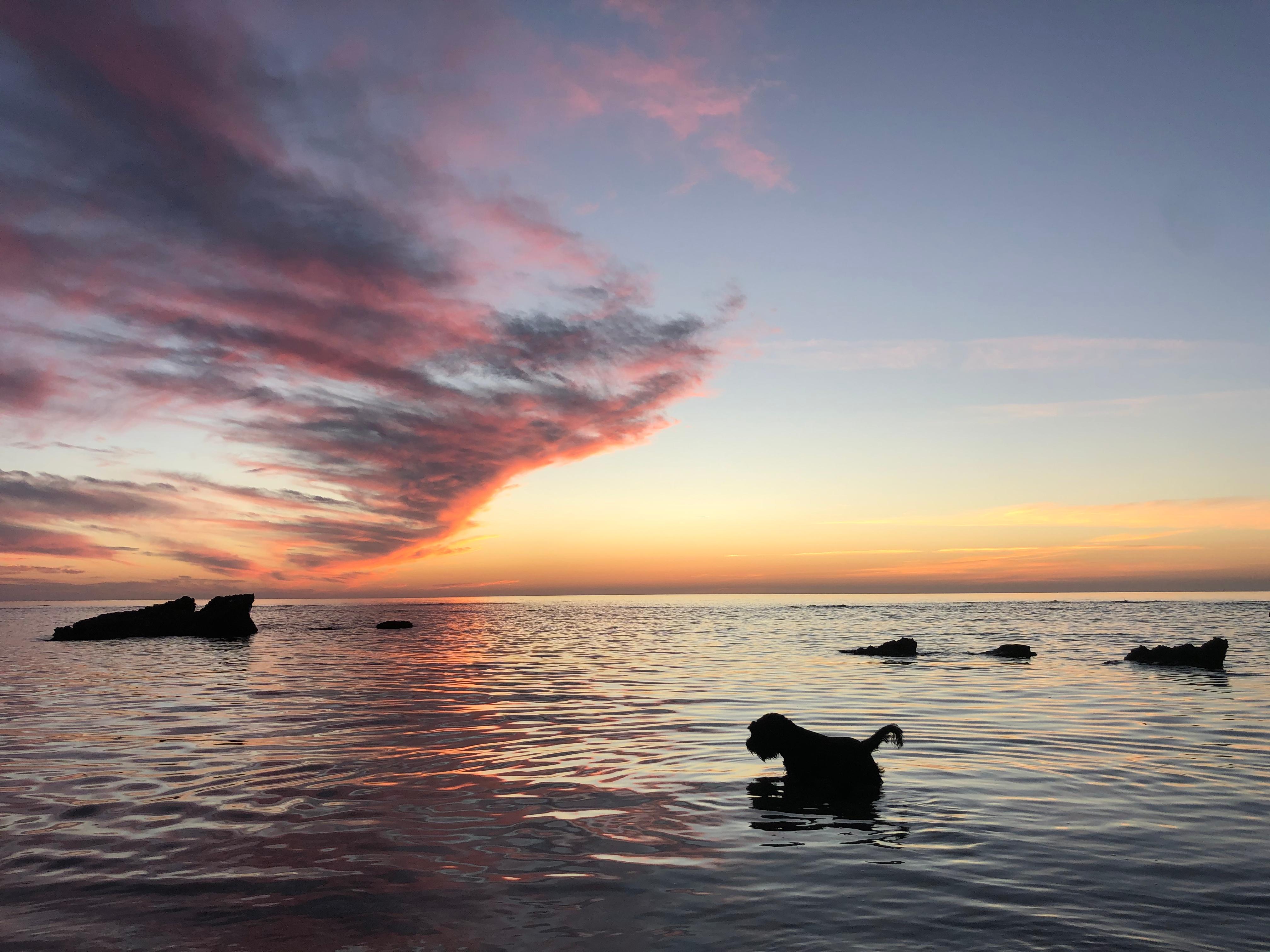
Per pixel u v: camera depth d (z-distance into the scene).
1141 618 66.25
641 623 67.31
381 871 7.01
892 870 7.05
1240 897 6.36
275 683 22.09
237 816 8.80
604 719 15.62
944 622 62.38
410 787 10.16
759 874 6.95
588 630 55.28
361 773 10.97
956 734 13.77
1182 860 7.29
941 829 8.34
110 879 6.80
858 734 13.88
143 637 46.53
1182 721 15.09
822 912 6.05
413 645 39.53
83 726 14.81
